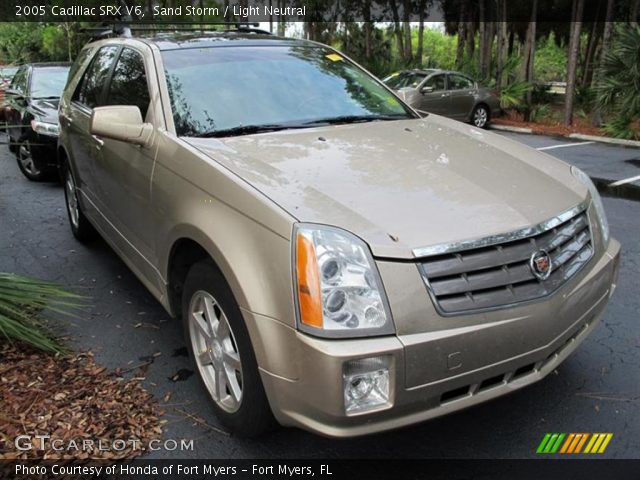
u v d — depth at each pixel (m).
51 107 7.82
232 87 3.52
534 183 2.80
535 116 15.82
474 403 2.33
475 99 14.90
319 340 2.12
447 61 24.39
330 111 3.63
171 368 3.39
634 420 2.90
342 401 2.11
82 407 3.01
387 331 2.13
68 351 3.54
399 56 20.84
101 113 3.15
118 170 3.70
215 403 2.83
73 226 5.51
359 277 2.15
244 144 3.02
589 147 11.52
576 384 3.19
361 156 2.90
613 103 12.65
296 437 2.81
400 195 2.50
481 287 2.27
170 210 2.95
